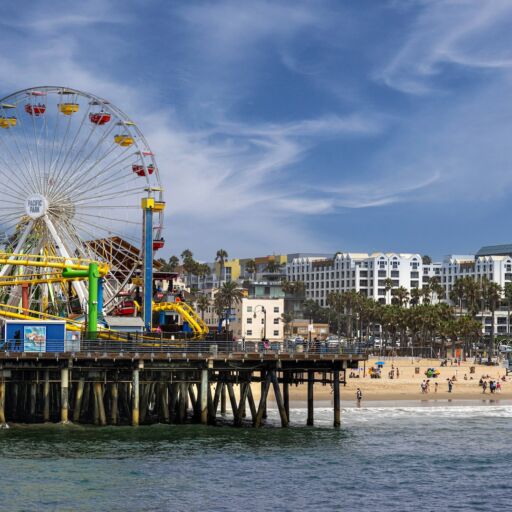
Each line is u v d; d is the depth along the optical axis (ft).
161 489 213.87
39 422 292.20
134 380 279.90
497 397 499.92
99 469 229.86
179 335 343.26
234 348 297.33
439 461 263.08
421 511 206.08
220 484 221.05
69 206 372.38
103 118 379.14
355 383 535.19
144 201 382.01
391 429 333.83
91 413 315.78
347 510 204.03
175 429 287.28
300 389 503.61
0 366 273.54
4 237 374.22
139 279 398.01
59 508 195.93
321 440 286.05
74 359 273.75
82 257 375.04
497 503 214.69
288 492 216.54
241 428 299.99
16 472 224.12
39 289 391.45
